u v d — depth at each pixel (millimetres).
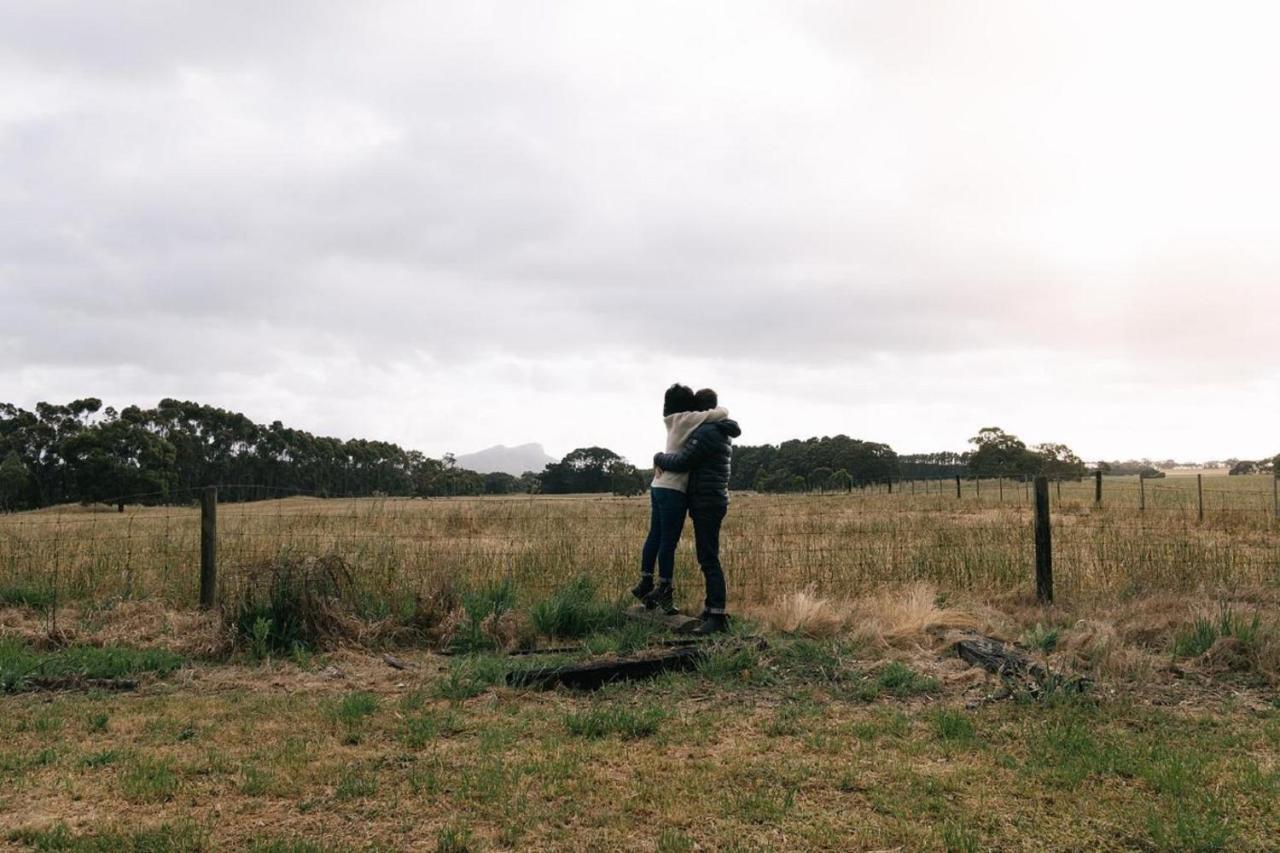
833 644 6539
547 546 11695
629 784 3848
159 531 15836
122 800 3709
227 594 7207
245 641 6738
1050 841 3279
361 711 4980
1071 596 8836
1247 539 15477
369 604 7711
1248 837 3291
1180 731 4645
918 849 3203
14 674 5738
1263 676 5742
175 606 8336
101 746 4449
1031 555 11094
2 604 8781
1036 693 5277
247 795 3762
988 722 4797
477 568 9977
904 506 34438
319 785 3863
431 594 7781
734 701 5297
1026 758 4199
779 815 3488
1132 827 3396
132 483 75188
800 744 4441
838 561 11141
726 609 8070
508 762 4141
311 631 6945
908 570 10367
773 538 15969
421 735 4516
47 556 11570
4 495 67312
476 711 5105
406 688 5695
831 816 3506
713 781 3881
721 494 7309
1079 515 24719
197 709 5137
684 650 6180
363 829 3391
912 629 6914
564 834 3332
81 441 75125
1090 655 6121
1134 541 11914
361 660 6566
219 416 97000
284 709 5125
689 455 7199
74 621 7855
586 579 8594
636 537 14328
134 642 6941
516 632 7246
